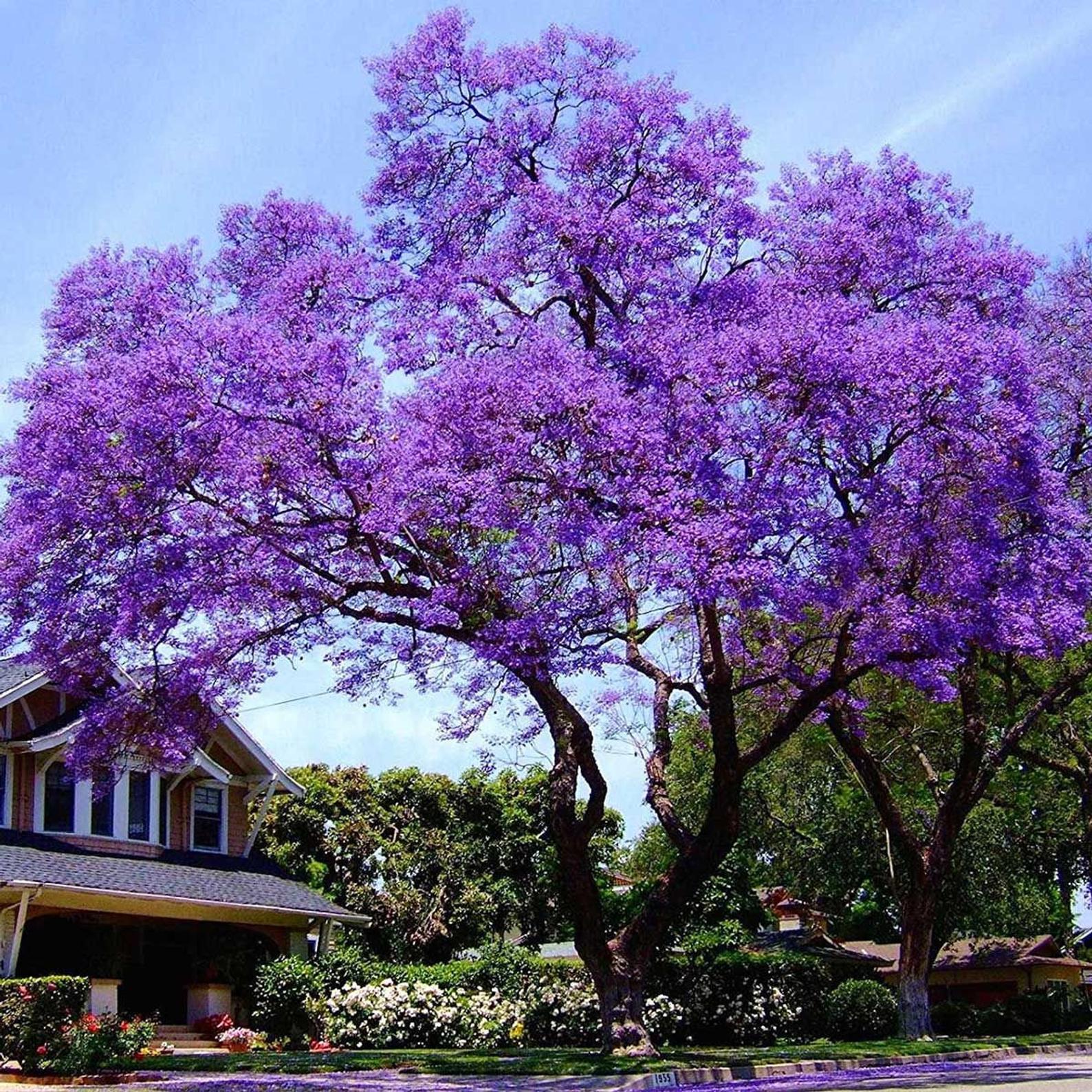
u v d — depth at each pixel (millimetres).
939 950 38594
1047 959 49469
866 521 18797
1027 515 20812
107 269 19031
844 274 20562
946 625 19016
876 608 19062
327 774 43531
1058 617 20266
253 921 29547
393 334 19344
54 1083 18625
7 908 24391
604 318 20781
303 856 42125
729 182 20172
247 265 20469
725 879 39562
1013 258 20969
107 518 17203
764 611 20938
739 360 17516
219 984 29344
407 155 21672
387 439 17453
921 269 21031
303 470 17250
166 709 20016
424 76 21281
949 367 17703
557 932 43594
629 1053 20062
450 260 21438
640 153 20281
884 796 29828
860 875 40688
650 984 29375
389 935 40281
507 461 17062
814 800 40500
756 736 31266
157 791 29891
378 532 17453
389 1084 17516
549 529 17406
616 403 16906
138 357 16828
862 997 32125
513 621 17891
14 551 17594
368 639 19906
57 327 18859
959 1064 23094
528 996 28516
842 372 17344
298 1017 28594
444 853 41500
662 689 23469
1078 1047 29000
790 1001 30562
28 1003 19547
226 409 16922
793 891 44656
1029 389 19641
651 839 48750
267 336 16953
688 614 21766
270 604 18953
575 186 20078
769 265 20969
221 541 17422
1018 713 33438
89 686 21281
